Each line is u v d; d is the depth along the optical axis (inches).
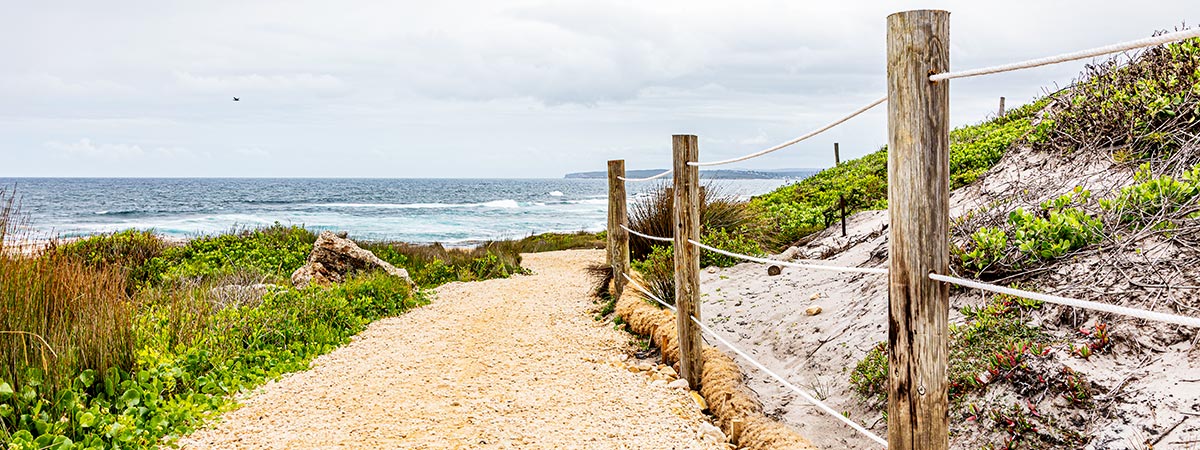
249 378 198.7
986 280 173.5
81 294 190.7
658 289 273.7
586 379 205.8
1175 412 110.0
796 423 157.2
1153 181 170.4
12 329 164.4
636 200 374.6
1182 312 130.5
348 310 284.4
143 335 204.1
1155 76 225.6
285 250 440.8
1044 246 168.4
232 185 4911.4
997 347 144.1
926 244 84.9
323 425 164.7
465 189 4094.5
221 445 151.9
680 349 196.7
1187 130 198.1
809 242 342.3
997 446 124.4
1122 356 126.8
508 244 636.7
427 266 442.6
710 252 326.6
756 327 225.8
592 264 388.5
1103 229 168.1
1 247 180.7
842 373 173.0
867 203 412.5
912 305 85.7
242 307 251.0
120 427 145.9
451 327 278.8
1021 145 289.0
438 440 155.6
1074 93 263.6
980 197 260.7
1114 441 111.2
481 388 196.2
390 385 198.5
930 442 87.5
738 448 154.2
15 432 140.2
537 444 153.8
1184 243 148.6
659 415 173.5
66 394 153.9
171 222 1354.6
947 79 82.9
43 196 2536.9
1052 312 146.1
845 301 213.9
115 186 4333.2
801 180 652.7
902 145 84.3
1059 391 126.0
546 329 273.1
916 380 86.6
